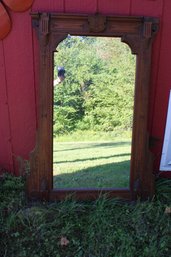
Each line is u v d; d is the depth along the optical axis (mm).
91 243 1844
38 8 1886
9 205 1982
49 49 1859
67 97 1954
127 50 1903
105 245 1837
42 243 1844
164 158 2193
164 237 1880
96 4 1894
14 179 2135
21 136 2131
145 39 1868
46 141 1975
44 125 1955
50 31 1838
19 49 1955
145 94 1944
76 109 1975
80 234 1879
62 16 1815
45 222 1905
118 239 1857
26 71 2000
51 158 2002
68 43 1873
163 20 1933
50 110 1934
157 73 2027
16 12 1886
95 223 1905
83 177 2068
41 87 1904
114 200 2043
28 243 1845
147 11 1917
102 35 1860
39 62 1881
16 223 1892
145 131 1999
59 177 2053
